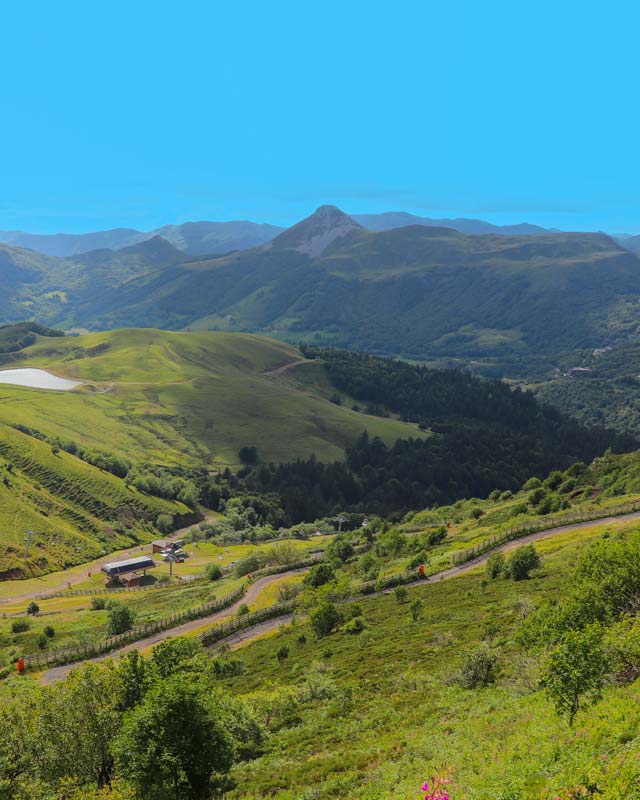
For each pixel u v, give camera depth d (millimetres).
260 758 28188
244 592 91750
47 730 26281
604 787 12297
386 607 62188
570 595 28812
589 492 111250
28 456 187750
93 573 147750
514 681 27781
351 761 24156
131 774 21594
